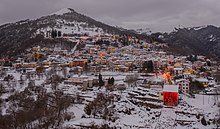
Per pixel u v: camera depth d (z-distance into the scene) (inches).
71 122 7765.8
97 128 7411.4
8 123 6860.2
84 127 7450.8
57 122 7618.1
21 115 7155.5
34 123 7283.5
